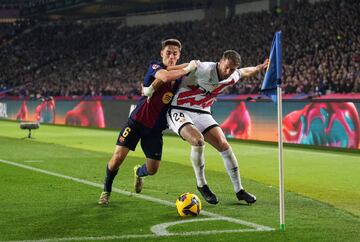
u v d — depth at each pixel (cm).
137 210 920
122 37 5666
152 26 5600
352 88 2803
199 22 5069
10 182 1219
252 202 987
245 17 4631
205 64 959
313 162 1727
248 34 4334
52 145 2250
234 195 1088
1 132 3106
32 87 5422
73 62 5638
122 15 6278
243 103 2622
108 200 975
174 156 1898
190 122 984
